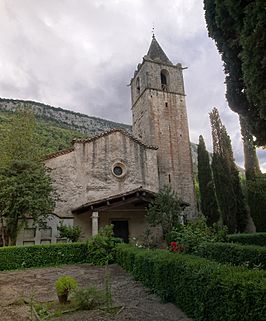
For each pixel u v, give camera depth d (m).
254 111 7.35
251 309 3.53
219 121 25.03
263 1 5.33
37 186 15.41
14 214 14.98
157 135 25.47
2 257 12.42
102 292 7.18
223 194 22.47
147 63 27.77
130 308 6.21
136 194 18.23
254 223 21.62
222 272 4.38
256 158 23.58
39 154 17.84
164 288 6.64
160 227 20.16
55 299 7.24
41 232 16.95
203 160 24.89
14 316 6.00
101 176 20.67
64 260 13.65
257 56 5.66
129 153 22.12
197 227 12.92
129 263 10.45
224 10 6.93
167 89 27.98
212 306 4.47
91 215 18.92
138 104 28.77
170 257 6.77
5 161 15.91
